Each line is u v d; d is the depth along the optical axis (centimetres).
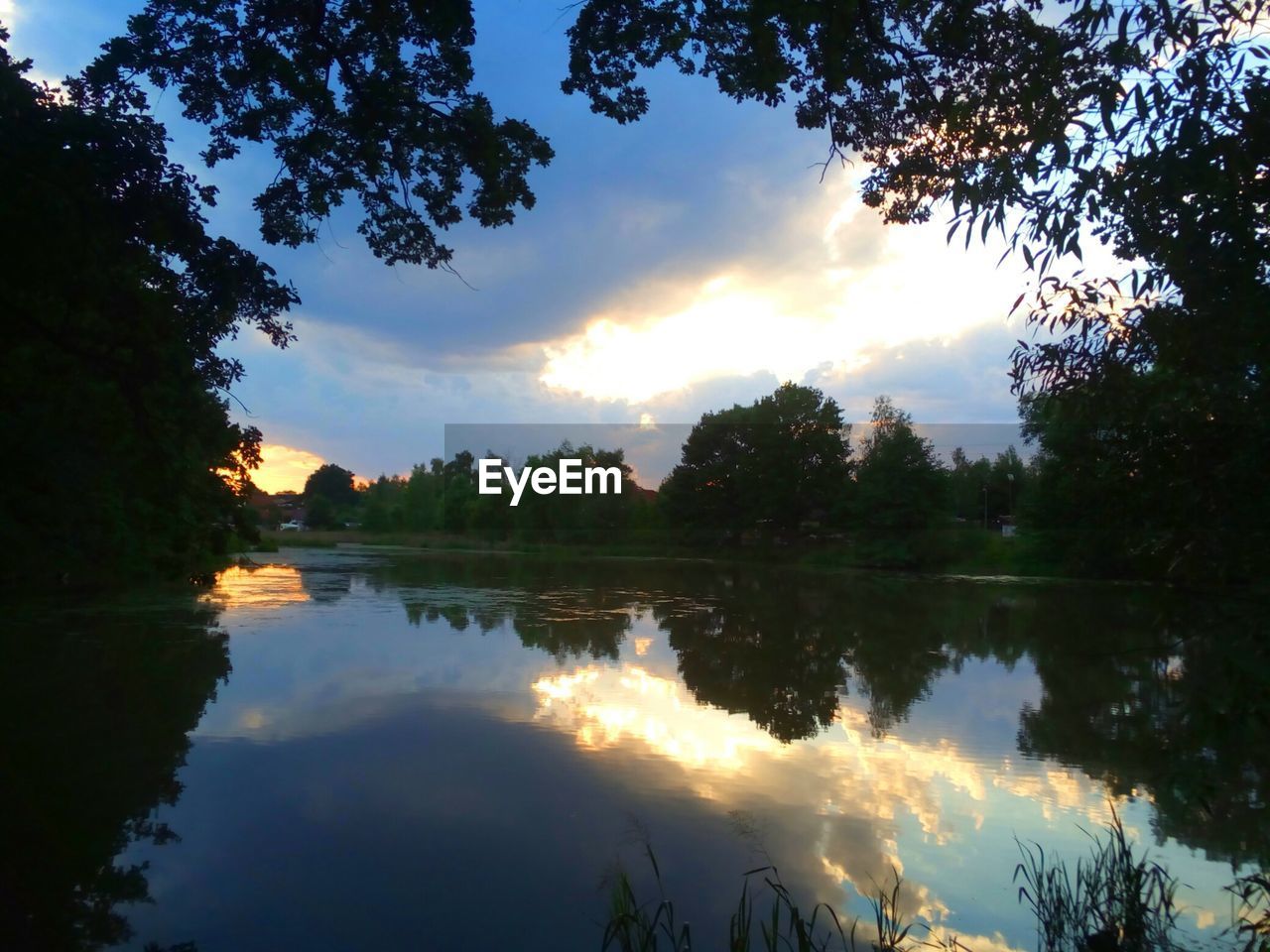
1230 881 701
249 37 838
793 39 750
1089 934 607
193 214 948
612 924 584
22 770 971
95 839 773
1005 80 446
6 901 662
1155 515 449
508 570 4475
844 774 992
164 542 2809
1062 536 505
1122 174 379
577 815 848
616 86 870
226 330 1049
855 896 685
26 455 1577
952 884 706
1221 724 448
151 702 1284
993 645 2002
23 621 2089
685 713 1277
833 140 776
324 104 866
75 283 961
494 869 727
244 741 1088
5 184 831
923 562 5053
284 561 4966
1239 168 359
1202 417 429
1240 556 422
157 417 1284
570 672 1572
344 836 791
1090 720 1257
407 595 2947
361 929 626
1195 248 378
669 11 805
